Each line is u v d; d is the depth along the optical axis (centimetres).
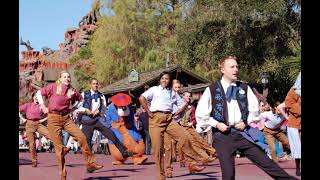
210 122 508
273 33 2312
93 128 1107
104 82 3844
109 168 1166
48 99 814
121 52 3747
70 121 825
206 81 2566
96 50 3878
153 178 937
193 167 888
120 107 1276
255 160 495
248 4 2208
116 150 1273
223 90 514
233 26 2255
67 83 806
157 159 791
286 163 1337
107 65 3744
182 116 1074
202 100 518
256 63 2397
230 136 499
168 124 821
